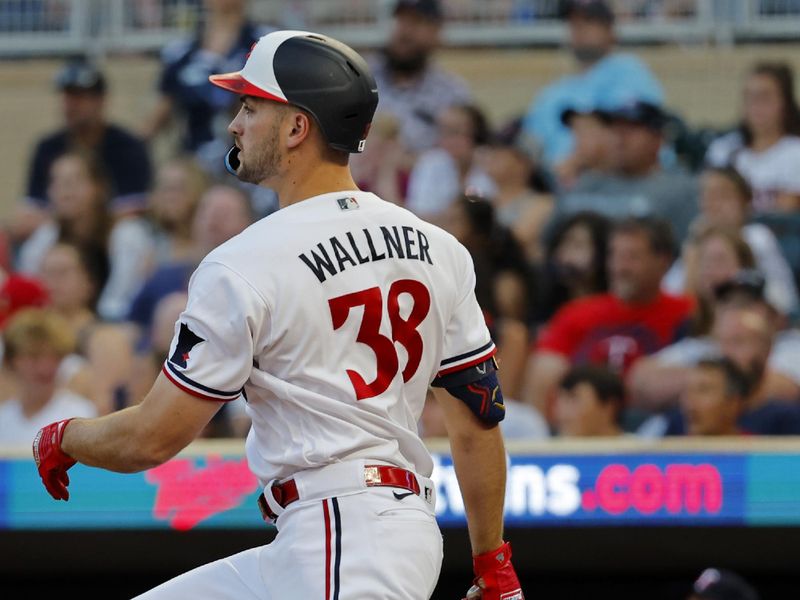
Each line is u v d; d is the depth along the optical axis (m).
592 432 18.72
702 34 26.97
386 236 8.64
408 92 25.41
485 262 20.36
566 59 27.38
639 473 16.97
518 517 17.00
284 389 8.34
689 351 20.45
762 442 16.97
